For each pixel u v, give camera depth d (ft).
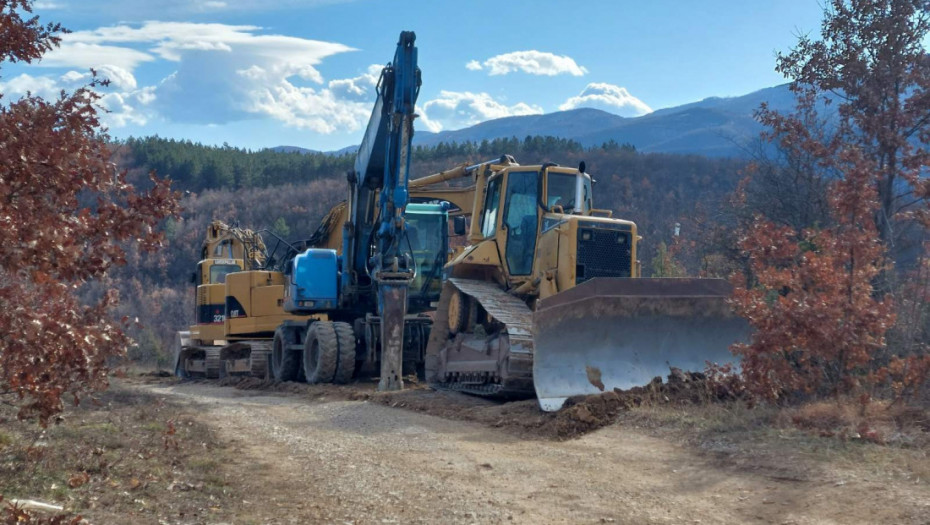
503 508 23.35
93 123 20.03
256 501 24.26
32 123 19.38
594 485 25.82
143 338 135.23
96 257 18.97
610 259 46.42
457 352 51.85
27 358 18.04
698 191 239.09
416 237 67.46
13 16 21.06
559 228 47.09
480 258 51.65
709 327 42.70
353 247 68.13
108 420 35.12
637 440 32.37
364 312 70.28
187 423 37.78
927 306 37.01
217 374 88.84
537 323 39.93
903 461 24.43
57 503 21.59
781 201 50.21
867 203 33.19
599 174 287.89
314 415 44.32
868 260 32.65
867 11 43.68
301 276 68.64
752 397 33.76
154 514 21.91
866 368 35.42
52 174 18.84
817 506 21.75
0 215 16.79
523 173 51.44
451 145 404.16
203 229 292.40
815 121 47.39
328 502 24.26
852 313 31.86
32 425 30.40
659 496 24.13
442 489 25.71
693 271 72.33
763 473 25.40
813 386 32.83
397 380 55.83
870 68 43.39
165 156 375.86
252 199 346.95
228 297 80.84
